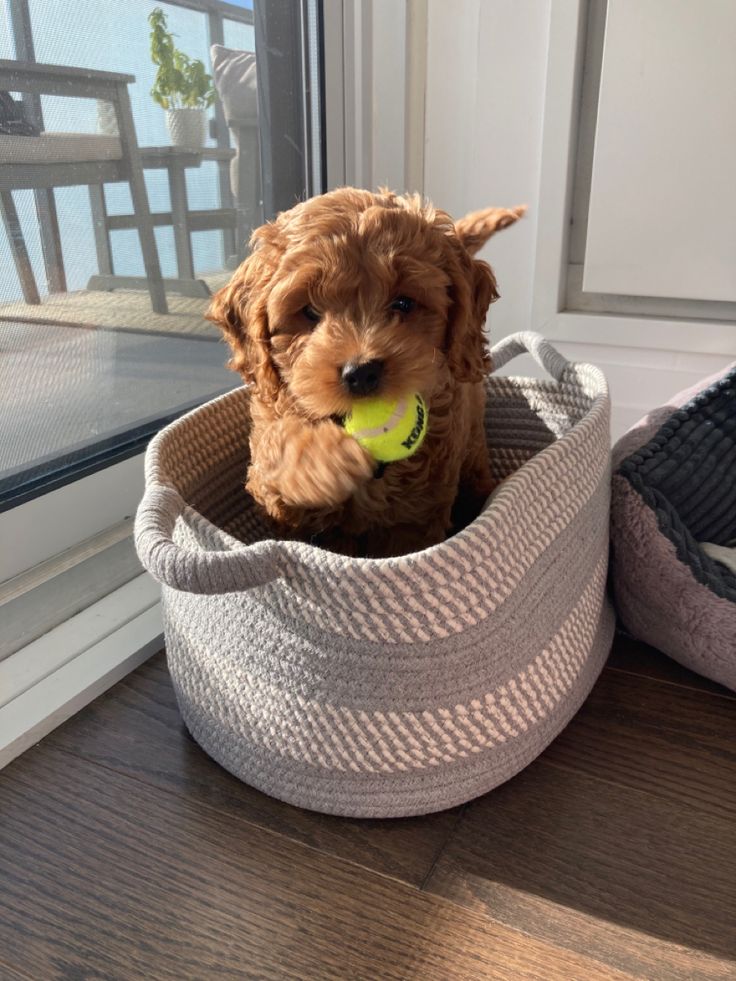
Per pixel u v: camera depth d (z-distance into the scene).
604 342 0.74
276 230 0.43
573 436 0.44
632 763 0.43
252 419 0.51
